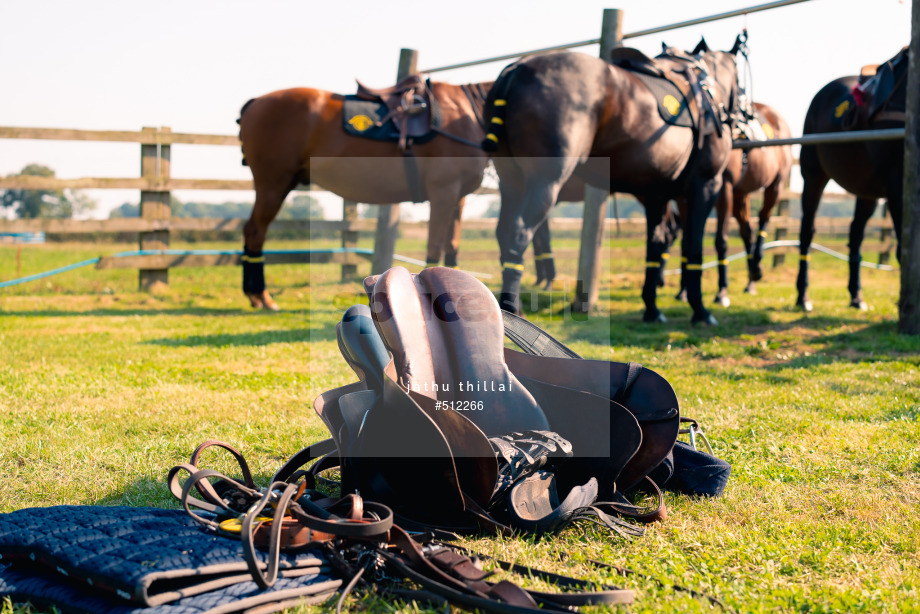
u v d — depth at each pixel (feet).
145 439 11.51
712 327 24.54
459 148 23.04
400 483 8.13
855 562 7.39
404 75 31.01
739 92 24.52
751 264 35.40
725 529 8.23
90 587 6.18
